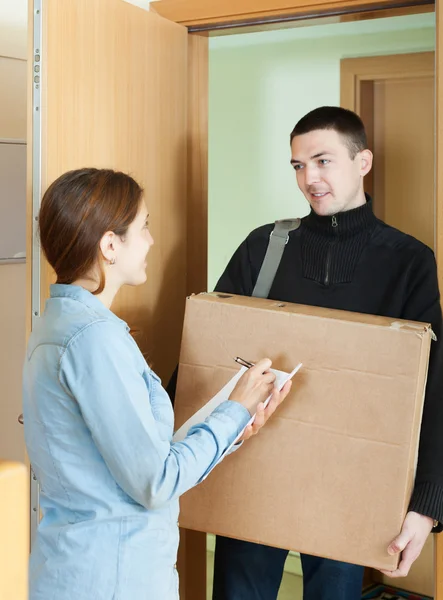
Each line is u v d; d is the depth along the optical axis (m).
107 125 1.92
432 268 1.77
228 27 2.29
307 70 3.35
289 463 1.56
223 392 1.57
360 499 1.51
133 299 2.07
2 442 2.18
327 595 1.85
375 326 1.49
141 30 2.05
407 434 1.48
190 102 2.37
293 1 2.15
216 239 3.63
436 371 1.68
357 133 1.84
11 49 2.13
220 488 1.62
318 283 1.87
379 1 2.08
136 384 1.25
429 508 1.55
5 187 2.12
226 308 1.60
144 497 1.24
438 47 1.89
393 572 1.55
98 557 1.26
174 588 1.37
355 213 1.84
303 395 1.54
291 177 3.42
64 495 1.29
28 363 1.31
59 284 1.36
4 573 0.47
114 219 1.33
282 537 1.58
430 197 3.19
